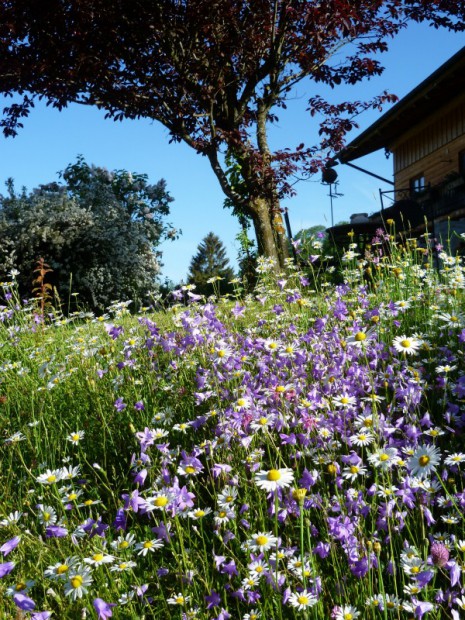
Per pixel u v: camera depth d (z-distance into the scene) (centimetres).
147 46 1167
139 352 414
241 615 185
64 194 1504
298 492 165
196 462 225
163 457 239
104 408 358
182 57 1159
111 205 1532
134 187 1686
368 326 397
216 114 1281
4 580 199
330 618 171
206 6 1073
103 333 504
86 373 400
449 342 360
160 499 193
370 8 1206
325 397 283
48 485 250
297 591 179
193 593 189
